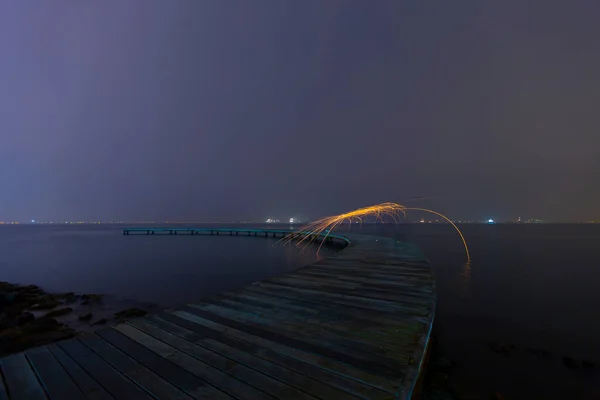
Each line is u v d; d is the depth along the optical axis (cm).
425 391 474
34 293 1255
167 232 6675
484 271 1728
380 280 690
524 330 773
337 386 253
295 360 301
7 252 2984
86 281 1466
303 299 532
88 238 5266
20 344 679
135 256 2461
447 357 615
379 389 248
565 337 725
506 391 489
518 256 2494
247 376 270
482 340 705
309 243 3716
